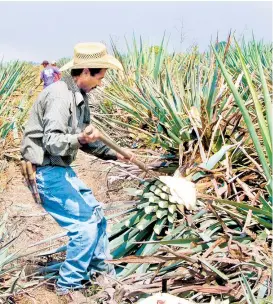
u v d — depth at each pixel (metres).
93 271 3.63
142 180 4.19
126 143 6.75
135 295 3.24
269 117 3.18
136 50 10.32
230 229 3.64
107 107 8.52
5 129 7.59
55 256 4.19
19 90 12.85
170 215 3.84
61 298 3.47
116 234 4.16
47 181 3.45
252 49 8.87
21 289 3.41
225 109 4.98
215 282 3.21
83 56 3.37
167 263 3.60
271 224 3.52
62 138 3.24
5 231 3.99
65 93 3.32
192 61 7.12
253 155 4.73
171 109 5.20
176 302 2.94
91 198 3.64
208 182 4.16
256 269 3.21
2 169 6.44
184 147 5.03
